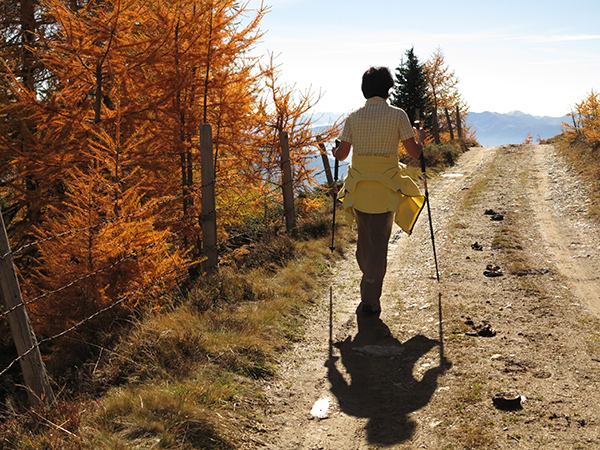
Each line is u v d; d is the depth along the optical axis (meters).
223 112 7.86
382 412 2.95
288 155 8.69
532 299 4.71
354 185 4.34
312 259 6.68
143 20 6.94
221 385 3.18
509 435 2.50
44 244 5.39
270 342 4.01
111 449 2.38
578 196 10.54
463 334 3.98
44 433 2.56
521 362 3.35
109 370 3.41
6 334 6.84
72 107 6.71
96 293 4.98
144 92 7.08
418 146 4.29
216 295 4.88
